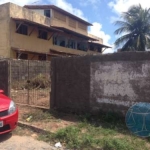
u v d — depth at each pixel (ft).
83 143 15.47
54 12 91.56
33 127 19.33
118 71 20.10
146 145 15.11
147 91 18.43
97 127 18.78
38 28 78.95
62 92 24.34
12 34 69.56
